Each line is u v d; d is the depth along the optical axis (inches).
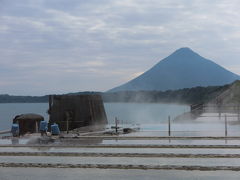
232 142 1110.4
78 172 741.9
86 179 690.2
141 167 767.7
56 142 1170.6
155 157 888.9
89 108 1851.6
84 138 1262.3
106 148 1039.6
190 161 837.2
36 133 1508.4
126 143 1115.9
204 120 2012.8
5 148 1071.6
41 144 1125.7
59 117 1803.6
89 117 1836.9
